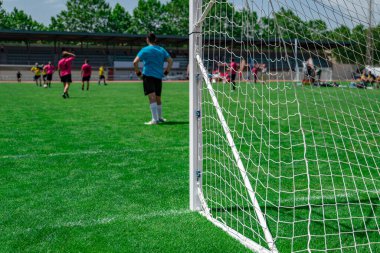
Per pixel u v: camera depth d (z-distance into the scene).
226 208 4.23
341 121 10.78
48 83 31.98
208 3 3.91
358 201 4.48
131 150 7.07
